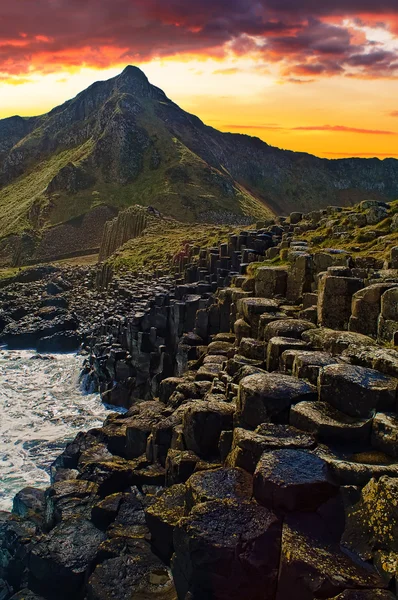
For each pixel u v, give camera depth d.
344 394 11.16
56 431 30.67
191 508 9.95
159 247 87.38
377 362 12.02
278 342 15.51
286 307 21.88
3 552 15.27
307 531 8.62
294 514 8.98
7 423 32.16
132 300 46.91
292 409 11.45
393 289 14.89
